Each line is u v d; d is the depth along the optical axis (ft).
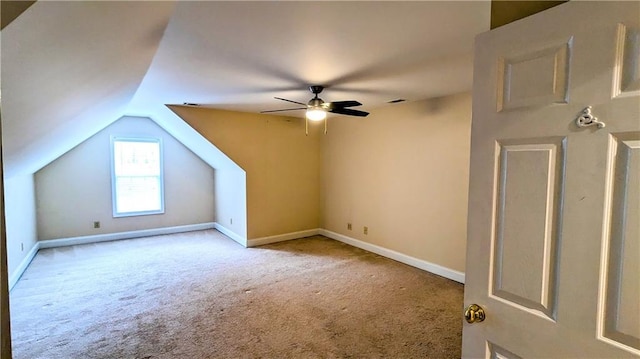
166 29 6.03
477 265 3.63
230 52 7.33
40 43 3.69
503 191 3.34
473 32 6.26
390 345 8.12
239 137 16.51
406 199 14.08
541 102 3.00
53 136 9.59
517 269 3.26
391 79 9.69
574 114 2.78
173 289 11.50
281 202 18.08
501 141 3.33
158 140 19.35
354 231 17.04
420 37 6.52
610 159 2.60
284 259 14.88
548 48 2.93
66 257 15.07
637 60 2.44
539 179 3.04
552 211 2.98
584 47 2.70
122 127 18.21
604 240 2.66
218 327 8.93
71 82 5.77
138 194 18.99
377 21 5.82
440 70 8.74
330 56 7.62
